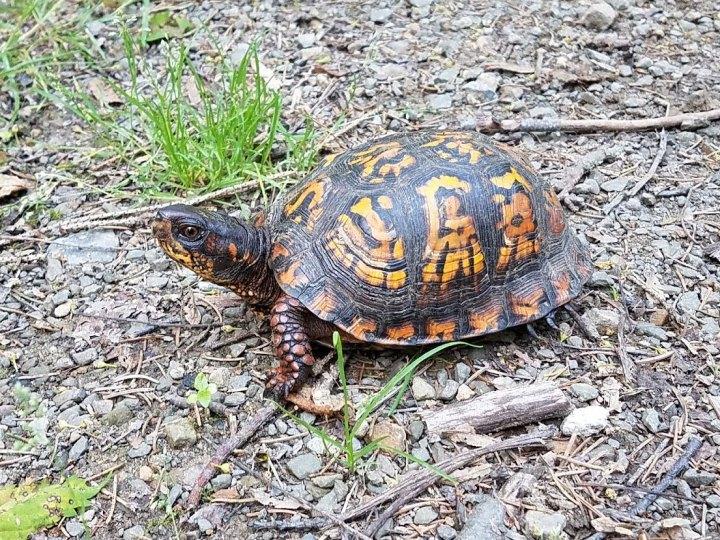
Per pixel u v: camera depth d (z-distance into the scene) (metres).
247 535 0.37
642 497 0.38
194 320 0.46
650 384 0.42
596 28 0.64
